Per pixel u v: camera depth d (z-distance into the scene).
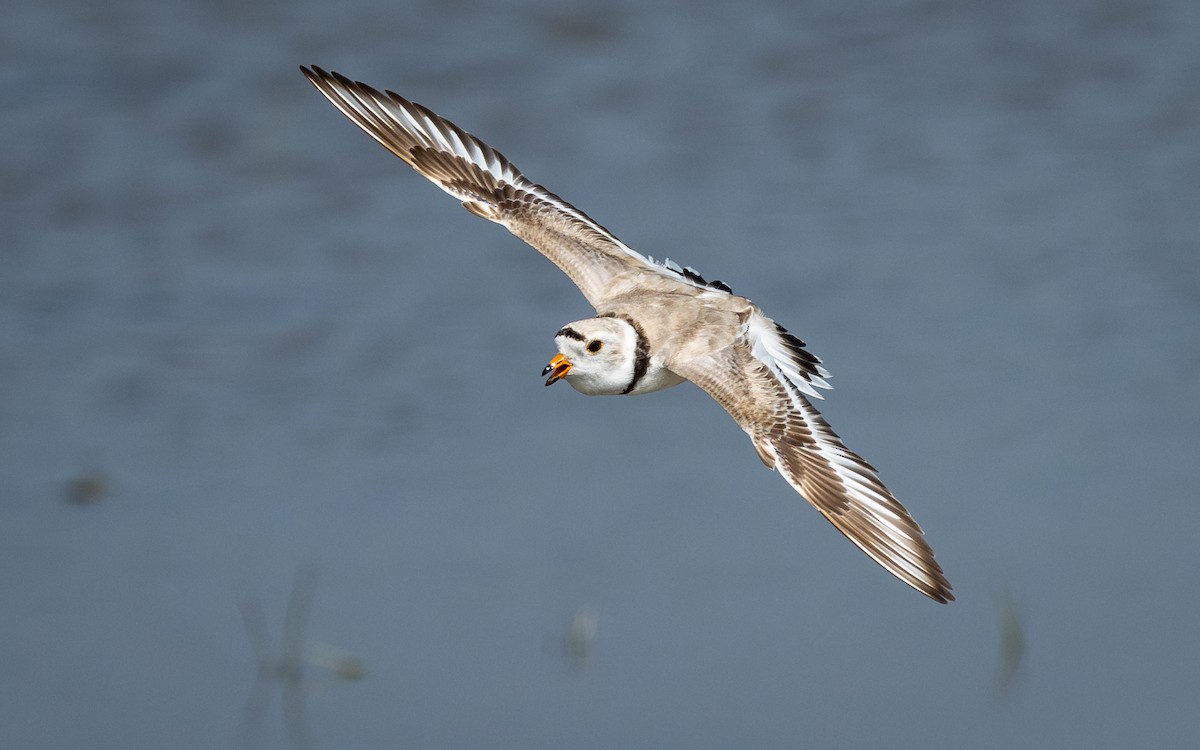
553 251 12.35
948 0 24.38
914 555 10.03
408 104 12.92
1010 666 14.64
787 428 10.59
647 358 11.33
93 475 16.42
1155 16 23.97
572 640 14.72
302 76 22.22
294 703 14.24
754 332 11.45
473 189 12.72
